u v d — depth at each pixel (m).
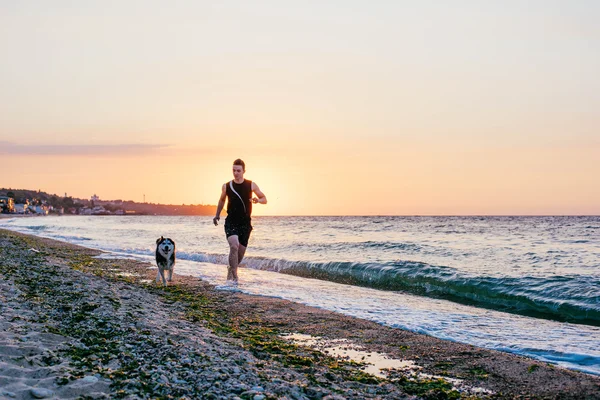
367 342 6.04
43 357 4.15
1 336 4.60
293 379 4.27
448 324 7.13
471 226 50.31
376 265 12.96
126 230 41.22
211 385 3.82
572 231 37.53
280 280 11.64
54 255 15.22
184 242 24.58
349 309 8.12
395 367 5.05
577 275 10.70
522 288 9.73
